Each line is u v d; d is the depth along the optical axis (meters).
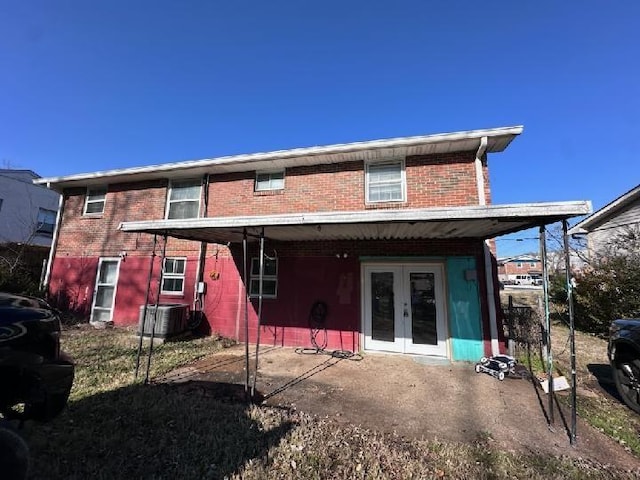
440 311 7.43
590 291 10.55
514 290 32.88
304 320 8.28
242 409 4.34
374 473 2.98
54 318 3.12
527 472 3.09
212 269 9.55
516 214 3.94
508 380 5.84
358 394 5.11
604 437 3.87
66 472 2.88
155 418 3.98
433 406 4.68
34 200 19.34
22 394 2.79
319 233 6.74
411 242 7.74
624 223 13.53
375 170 8.59
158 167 10.08
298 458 3.21
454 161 7.95
